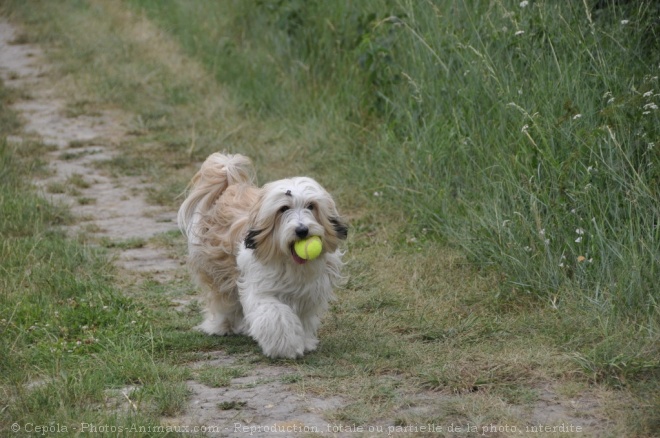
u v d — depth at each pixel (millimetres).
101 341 9609
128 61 25031
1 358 8969
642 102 11289
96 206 15422
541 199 11438
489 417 7488
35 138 19453
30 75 24578
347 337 9727
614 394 7879
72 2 31891
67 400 7906
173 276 12203
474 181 12922
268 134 18406
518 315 10102
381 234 13227
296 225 8656
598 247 10414
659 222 9992
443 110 14484
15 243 12773
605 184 11109
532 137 12156
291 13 20578
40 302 10727
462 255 11812
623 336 8914
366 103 17500
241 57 22422
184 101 21562
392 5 17625
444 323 9992
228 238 9695
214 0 26594
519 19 14109
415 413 7641
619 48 12641
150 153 18281
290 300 9359
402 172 14297
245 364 9102
